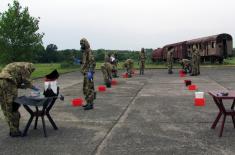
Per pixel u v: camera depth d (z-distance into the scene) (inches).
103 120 382.9
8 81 307.9
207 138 300.2
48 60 2792.8
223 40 1675.7
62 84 838.5
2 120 392.2
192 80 882.8
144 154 259.4
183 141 292.4
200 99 470.6
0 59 1151.6
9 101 309.4
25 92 673.0
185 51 1985.7
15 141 301.9
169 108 453.4
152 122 368.2
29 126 339.9
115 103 505.0
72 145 286.4
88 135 317.4
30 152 269.9
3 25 1138.7
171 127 343.6
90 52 446.6
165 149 270.7
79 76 1125.1
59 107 474.0
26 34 1155.9
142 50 1173.7
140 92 639.8
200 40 1834.4
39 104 310.0
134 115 409.1
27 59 1174.3
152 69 1492.4
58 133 326.6
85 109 449.7
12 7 1149.1
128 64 1042.1
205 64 1772.9
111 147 278.8
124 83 835.4
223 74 1085.8
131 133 322.3
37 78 1042.1
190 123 359.9
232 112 309.6
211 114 405.1
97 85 797.2
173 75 1097.4
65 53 2763.3
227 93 319.6
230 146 275.7
